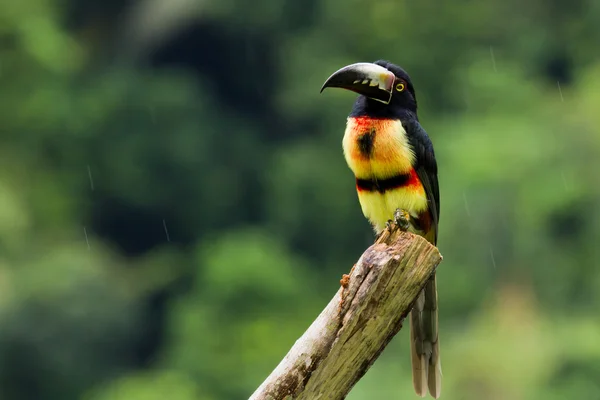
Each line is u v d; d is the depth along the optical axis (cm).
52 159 3681
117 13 4241
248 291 3064
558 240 2733
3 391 2927
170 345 3288
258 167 3828
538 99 3341
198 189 3747
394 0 3816
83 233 3622
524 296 2669
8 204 3203
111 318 3116
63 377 2989
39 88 3669
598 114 2923
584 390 2364
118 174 3694
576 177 2772
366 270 597
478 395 2402
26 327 2950
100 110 3750
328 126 3697
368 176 736
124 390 2852
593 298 2652
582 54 3669
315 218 3575
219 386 2864
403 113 732
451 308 2672
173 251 3647
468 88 3447
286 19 4016
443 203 2745
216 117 3906
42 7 3856
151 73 4006
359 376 603
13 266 3095
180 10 4034
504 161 2778
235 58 4088
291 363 598
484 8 3806
